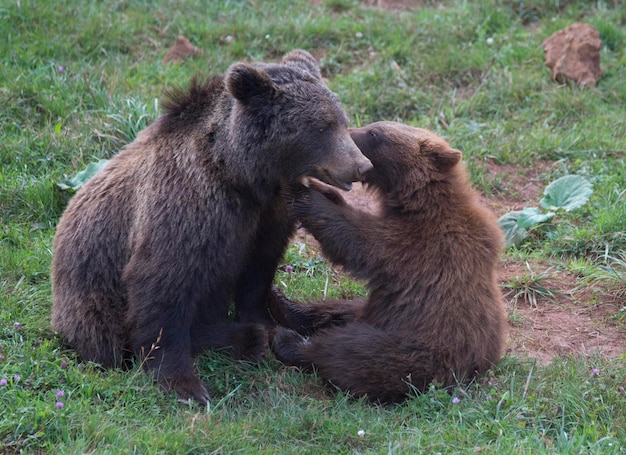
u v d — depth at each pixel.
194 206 10.10
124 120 15.34
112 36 18.69
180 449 8.66
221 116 10.35
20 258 12.38
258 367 10.80
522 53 18.97
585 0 21.05
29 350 10.24
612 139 16.36
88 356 10.59
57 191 13.87
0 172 14.23
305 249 13.61
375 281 10.77
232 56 18.78
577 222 14.17
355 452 8.80
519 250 13.84
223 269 10.37
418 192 10.95
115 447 8.55
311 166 10.46
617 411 9.80
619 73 18.58
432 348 10.16
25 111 15.63
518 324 12.11
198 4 20.56
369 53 19.22
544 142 16.23
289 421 9.35
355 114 16.83
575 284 12.92
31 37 18.02
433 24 19.94
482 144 16.23
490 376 10.41
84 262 10.66
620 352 11.41
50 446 8.61
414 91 17.59
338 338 10.38
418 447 8.88
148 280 10.09
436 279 10.38
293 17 20.27
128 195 10.65
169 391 10.02
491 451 8.80
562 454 8.79
